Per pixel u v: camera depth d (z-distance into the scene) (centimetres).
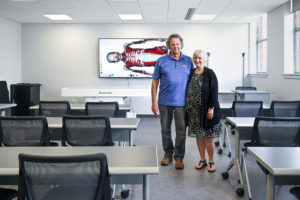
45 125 239
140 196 265
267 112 427
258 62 782
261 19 752
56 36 787
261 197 261
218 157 394
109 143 251
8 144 240
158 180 304
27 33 788
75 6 599
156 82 346
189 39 782
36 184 129
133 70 780
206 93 307
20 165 125
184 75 329
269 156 160
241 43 784
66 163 125
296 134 240
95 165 127
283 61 582
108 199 131
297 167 140
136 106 802
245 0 554
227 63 789
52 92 797
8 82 739
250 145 263
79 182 129
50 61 791
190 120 326
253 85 759
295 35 576
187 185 291
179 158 342
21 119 232
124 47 776
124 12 652
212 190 278
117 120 303
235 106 385
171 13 662
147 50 776
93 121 244
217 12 652
